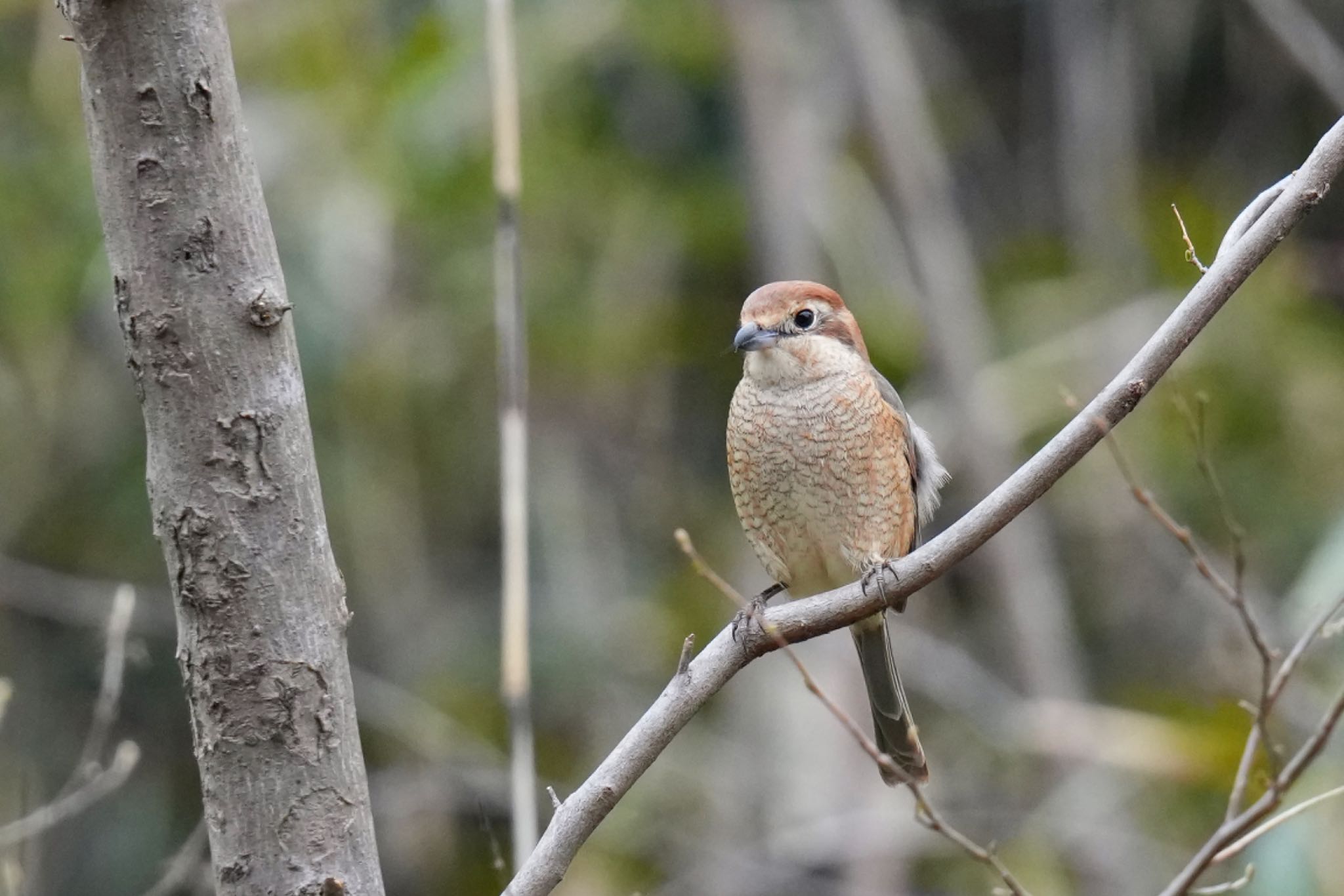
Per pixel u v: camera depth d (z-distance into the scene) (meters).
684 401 13.98
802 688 12.50
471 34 12.27
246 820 4.20
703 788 12.37
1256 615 12.01
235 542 4.14
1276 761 5.47
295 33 12.80
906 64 13.68
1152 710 11.80
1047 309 14.02
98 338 11.98
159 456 4.16
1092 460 13.12
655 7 13.56
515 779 6.09
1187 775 10.48
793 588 8.11
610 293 13.34
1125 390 4.84
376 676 12.18
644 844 11.91
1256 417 13.09
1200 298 4.79
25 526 11.82
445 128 12.18
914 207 13.26
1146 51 14.81
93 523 11.93
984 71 15.34
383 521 12.25
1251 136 14.59
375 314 12.18
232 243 4.12
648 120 13.84
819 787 11.98
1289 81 14.50
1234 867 9.67
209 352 4.11
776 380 7.66
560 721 12.34
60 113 11.95
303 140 12.38
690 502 13.64
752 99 13.41
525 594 6.38
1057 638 12.59
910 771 7.86
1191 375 13.13
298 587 4.21
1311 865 8.92
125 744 6.90
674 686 4.86
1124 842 11.45
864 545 7.73
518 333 6.73
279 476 4.18
